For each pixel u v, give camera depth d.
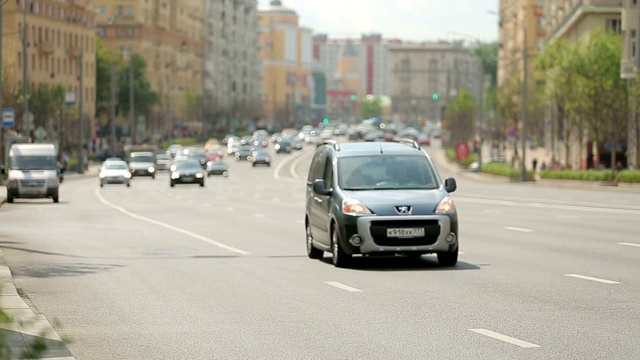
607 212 82.62
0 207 103.00
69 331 27.42
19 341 22.97
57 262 46.81
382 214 42.00
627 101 171.00
